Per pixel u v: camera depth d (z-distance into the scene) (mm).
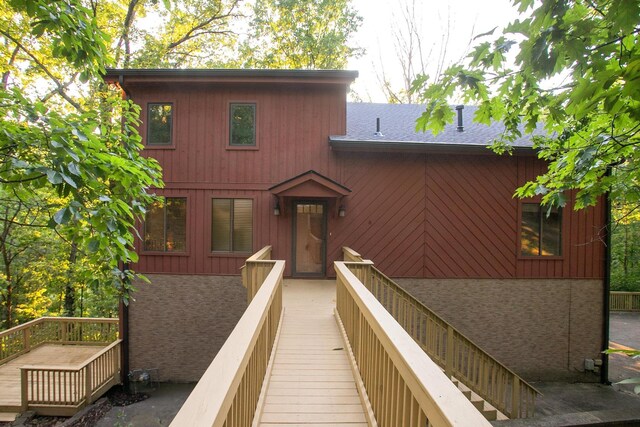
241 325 2445
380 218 9141
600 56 2189
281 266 5500
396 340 2115
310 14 19797
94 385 7629
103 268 4949
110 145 4977
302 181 8273
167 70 8617
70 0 4137
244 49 19781
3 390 7480
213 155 9125
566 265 9195
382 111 12164
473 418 1213
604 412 6242
